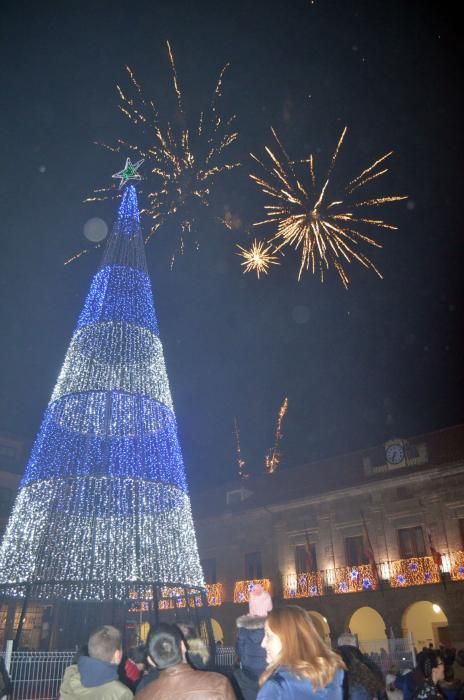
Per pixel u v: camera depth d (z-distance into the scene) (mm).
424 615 29500
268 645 3857
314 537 32750
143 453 15523
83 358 15883
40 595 14898
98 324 16203
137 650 7145
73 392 15516
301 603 30859
